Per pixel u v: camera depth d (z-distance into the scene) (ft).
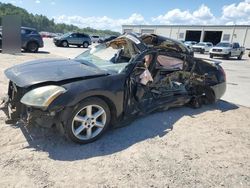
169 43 14.71
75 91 9.78
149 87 13.62
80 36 80.48
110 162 9.48
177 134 12.49
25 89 10.06
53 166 8.91
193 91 16.81
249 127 14.30
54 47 72.54
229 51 71.41
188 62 16.03
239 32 136.98
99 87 10.41
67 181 8.18
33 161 9.10
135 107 12.60
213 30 148.36
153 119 14.19
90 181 8.29
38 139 10.66
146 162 9.68
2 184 7.77
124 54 14.30
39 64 12.18
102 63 13.42
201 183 8.70
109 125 11.67
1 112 13.16
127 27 190.80
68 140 10.63
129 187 8.17
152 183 8.46
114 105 11.16
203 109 17.16
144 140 11.50
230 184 8.80
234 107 18.40
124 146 10.78
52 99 9.30
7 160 9.01
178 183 8.58
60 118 9.84
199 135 12.61
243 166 10.05
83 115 10.47
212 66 17.89
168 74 14.94
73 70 11.08
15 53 43.16
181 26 161.48
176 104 15.66
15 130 11.25
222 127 13.97
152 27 176.35
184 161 10.00
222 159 10.44
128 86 11.82
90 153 9.98
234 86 27.84
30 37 47.70
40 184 7.93
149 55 13.46
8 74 11.38
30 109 9.66
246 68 49.34
